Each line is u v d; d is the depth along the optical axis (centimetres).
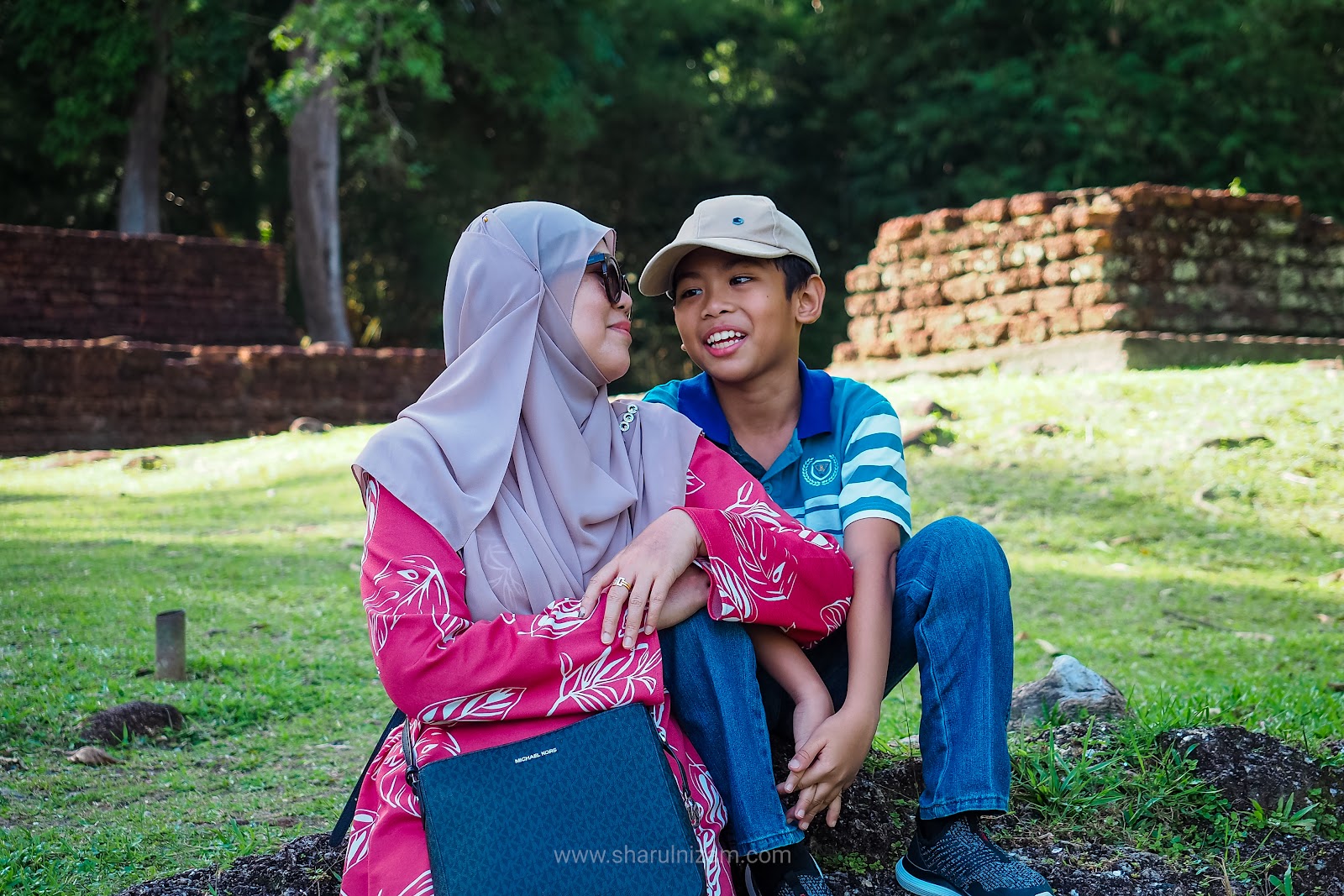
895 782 291
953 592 240
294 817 351
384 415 1819
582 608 217
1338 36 2366
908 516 262
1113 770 298
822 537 242
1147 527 841
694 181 2947
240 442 1497
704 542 225
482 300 240
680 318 280
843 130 2883
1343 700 436
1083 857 270
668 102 2759
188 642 570
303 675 526
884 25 2695
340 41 1975
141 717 441
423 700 209
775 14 2966
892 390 1243
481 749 208
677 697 227
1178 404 1060
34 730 434
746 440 283
